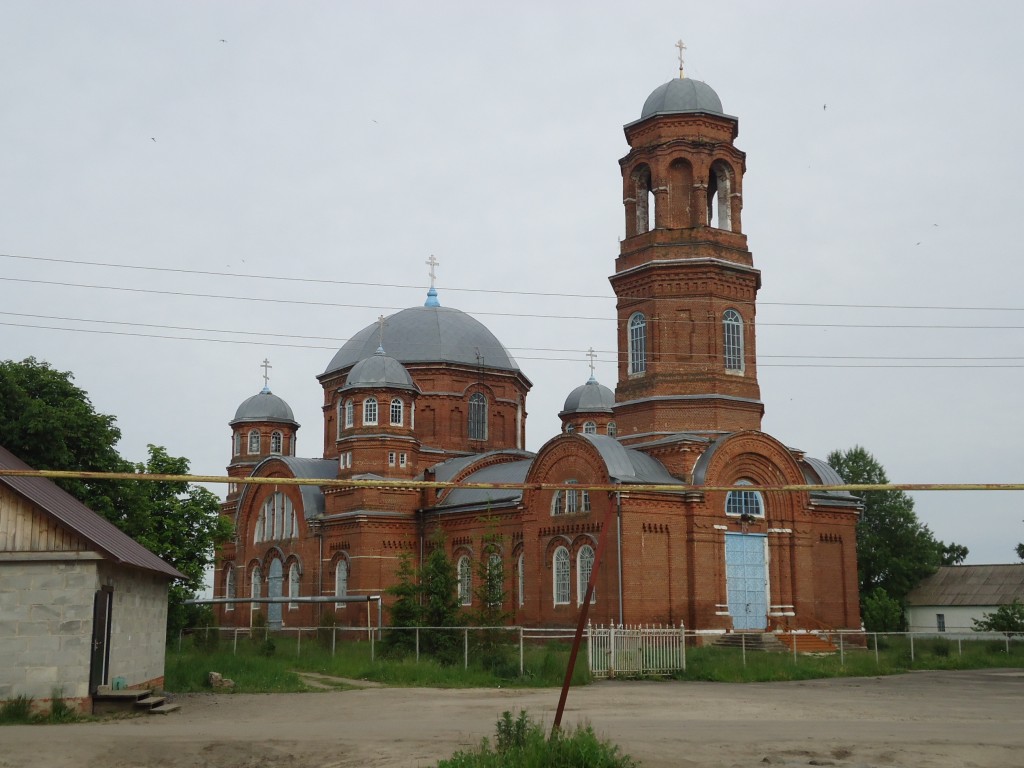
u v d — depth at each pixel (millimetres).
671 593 50125
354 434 65625
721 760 19312
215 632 54531
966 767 19078
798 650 50156
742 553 52719
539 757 16828
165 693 33781
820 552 56062
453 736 22359
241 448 82750
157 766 19594
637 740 21547
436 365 72188
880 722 25672
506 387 74875
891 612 67250
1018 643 57094
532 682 37125
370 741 21516
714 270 54594
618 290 56844
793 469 54250
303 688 35844
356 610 62875
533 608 54312
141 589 32031
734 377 54750
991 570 78125
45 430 35688
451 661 42031
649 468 52156
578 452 52812
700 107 55562
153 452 52781
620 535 49375
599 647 40406
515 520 57562
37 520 26906
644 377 55125
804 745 21125
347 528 65000
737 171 56719
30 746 20953
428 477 67438
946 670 46031
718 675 39969
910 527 80750
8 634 26516
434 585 44844
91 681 27234
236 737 22234
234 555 76250
